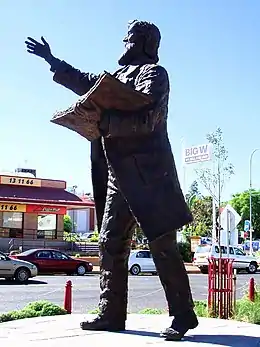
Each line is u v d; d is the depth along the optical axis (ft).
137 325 21.54
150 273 104.63
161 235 18.17
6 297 56.18
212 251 106.83
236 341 18.54
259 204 277.03
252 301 39.04
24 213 132.67
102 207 20.85
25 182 136.36
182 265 19.20
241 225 265.54
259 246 189.98
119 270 19.92
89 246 134.21
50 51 21.06
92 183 20.90
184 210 18.61
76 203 137.39
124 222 19.79
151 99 17.70
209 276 35.22
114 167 18.79
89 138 20.62
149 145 18.60
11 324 21.98
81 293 62.28
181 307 18.95
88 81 20.49
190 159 90.53
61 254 94.48
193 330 21.02
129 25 20.42
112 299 19.90
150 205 18.34
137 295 61.57
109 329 19.89
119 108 17.85
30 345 17.15
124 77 19.57
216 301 34.78
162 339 18.42
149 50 20.08
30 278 83.56
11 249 124.16
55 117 19.31
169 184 18.60
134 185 18.57
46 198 135.64
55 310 32.12
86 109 17.84
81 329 20.33
